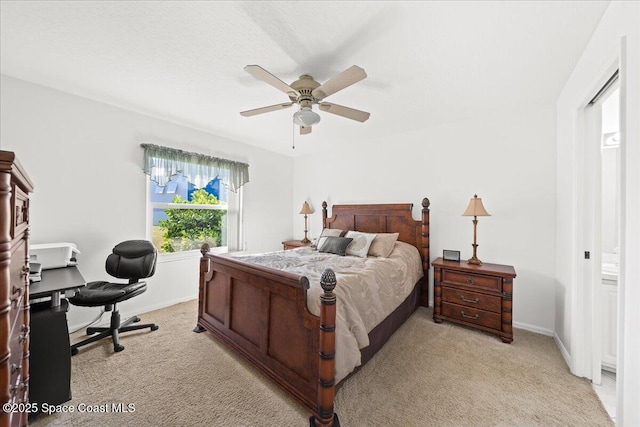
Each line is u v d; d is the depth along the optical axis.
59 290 1.60
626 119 1.10
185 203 3.42
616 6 1.23
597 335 1.77
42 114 2.28
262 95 2.43
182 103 2.61
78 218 2.48
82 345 2.09
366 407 1.53
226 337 2.14
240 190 3.98
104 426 1.38
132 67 1.97
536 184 2.60
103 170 2.63
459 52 1.72
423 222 3.18
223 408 1.51
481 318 2.47
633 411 1.02
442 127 3.18
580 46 1.65
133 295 2.27
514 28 1.49
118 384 1.71
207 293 2.45
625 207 1.10
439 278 2.73
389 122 3.09
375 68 1.92
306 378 1.49
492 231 2.84
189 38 1.62
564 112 2.21
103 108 2.62
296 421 1.43
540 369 1.92
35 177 2.25
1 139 2.11
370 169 3.85
